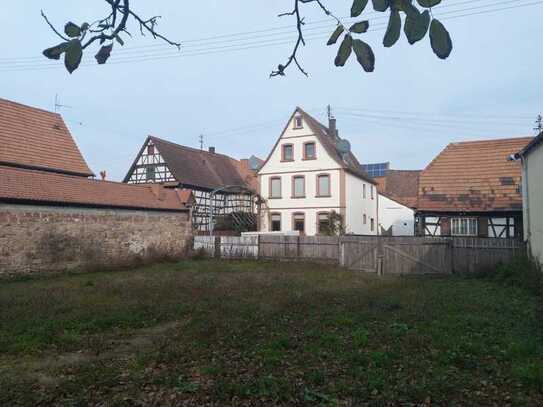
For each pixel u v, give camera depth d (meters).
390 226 37.34
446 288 12.66
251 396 4.55
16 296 11.18
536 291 11.09
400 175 42.88
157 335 7.45
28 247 16.03
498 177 20.28
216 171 39.38
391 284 13.80
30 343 6.70
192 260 22.52
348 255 19.64
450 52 1.33
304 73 2.04
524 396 4.47
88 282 13.76
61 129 24.58
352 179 31.83
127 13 1.69
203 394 4.66
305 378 5.02
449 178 21.11
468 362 5.45
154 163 34.06
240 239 23.45
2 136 20.66
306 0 1.73
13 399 4.67
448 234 20.00
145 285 13.07
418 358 5.68
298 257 21.95
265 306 9.45
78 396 4.73
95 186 19.89
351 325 7.63
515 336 6.66
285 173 31.59
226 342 6.59
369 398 4.46
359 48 1.54
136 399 4.61
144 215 21.50
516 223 18.94
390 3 1.33
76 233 17.92
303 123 31.25
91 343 6.86
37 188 16.78
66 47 1.51
